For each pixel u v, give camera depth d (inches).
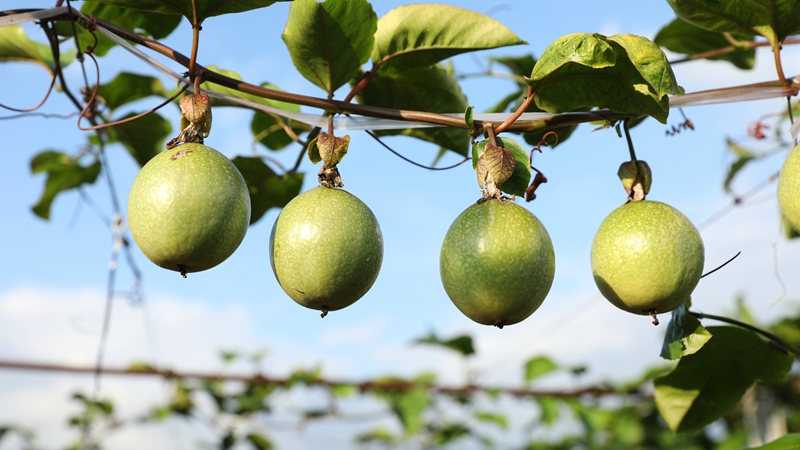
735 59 46.6
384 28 39.0
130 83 46.2
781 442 35.4
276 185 42.5
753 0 36.2
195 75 35.3
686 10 36.8
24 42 44.9
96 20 36.1
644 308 34.9
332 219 34.2
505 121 35.4
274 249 34.5
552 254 34.6
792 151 35.0
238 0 35.0
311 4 36.2
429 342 70.9
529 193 36.3
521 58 46.2
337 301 34.5
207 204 33.4
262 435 73.8
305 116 38.4
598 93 34.7
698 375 39.8
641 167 35.9
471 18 38.8
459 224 34.6
